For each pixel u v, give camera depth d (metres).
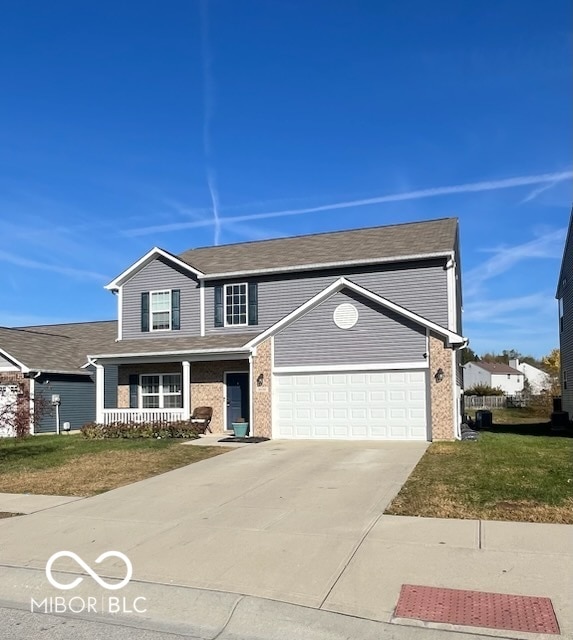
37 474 13.28
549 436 19.00
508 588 5.83
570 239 25.22
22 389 23.56
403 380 17.94
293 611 5.53
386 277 21.06
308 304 19.02
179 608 5.75
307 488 10.85
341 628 5.20
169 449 16.86
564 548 6.95
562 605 5.42
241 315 22.89
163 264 24.17
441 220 24.44
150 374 23.47
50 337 29.41
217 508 9.52
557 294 29.69
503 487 10.07
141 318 24.28
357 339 18.48
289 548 7.28
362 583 6.09
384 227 24.91
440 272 20.45
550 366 52.97
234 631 5.27
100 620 5.56
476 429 23.27
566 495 9.43
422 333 17.83
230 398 22.25
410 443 16.88
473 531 7.70
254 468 13.24
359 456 14.41
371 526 8.11
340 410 18.50
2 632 5.32
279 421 19.12
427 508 8.97
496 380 80.69
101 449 17.30
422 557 6.79
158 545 7.62
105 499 10.52
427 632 5.07
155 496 10.62
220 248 26.56
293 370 19.09
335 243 23.92
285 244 25.27
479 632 5.01
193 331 23.44
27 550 7.63
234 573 6.50
